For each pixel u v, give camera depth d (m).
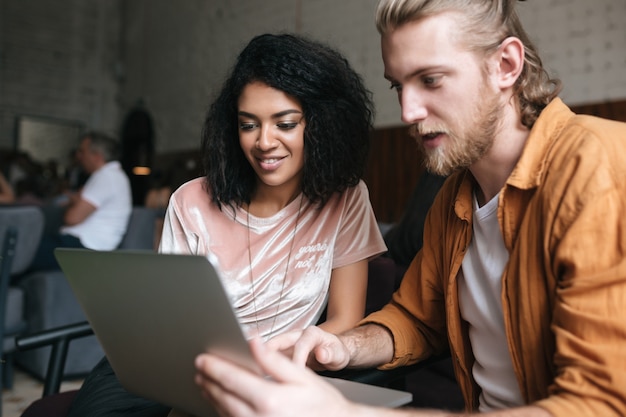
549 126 0.86
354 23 6.21
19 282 2.87
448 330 1.05
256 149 1.30
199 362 0.69
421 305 1.16
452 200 1.07
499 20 0.85
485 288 0.97
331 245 1.36
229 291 1.35
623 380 0.69
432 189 1.81
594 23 4.38
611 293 0.72
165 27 9.37
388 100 5.84
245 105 1.28
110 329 0.85
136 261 0.71
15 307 2.69
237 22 7.92
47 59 9.84
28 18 9.63
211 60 8.43
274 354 0.66
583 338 0.73
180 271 0.66
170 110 9.28
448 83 0.83
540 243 0.83
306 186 1.35
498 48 0.85
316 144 1.31
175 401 0.84
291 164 1.31
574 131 0.83
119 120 10.46
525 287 0.85
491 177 0.94
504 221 0.89
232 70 1.35
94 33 10.30
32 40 9.69
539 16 4.70
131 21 10.19
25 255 2.60
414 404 1.50
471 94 0.84
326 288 1.36
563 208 0.77
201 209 1.42
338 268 1.39
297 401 0.64
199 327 0.68
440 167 0.87
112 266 0.75
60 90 9.98
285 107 1.27
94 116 10.33
